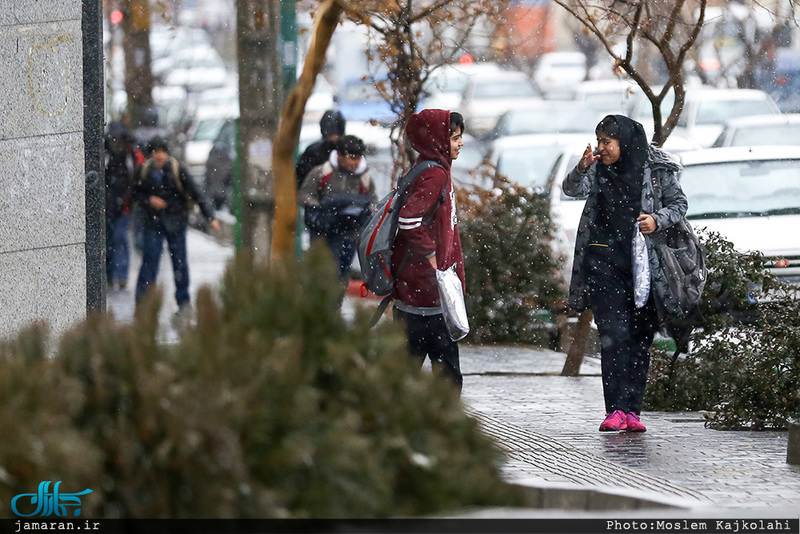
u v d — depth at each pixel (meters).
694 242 25.98
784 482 20.55
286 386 12.56
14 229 21.30
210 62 92.25
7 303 21.19
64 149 22.19
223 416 11.88
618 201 25.59
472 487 13.75
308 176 39.75
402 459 13.25
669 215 25.47
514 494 14.67
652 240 25.67
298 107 31.20
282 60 37.91
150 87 62.81
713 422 26.53
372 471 12.71
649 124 65.38
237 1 35.91
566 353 37.34
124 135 49.38
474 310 38.09
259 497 11.98
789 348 26.25
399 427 13.40
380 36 36.88
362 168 39.94
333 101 83.56
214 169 66.88
